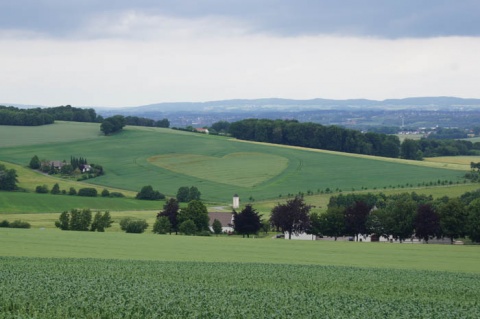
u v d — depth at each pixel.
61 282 57.41
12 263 72.62
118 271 68.19
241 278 66.81
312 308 50.50
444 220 130.88
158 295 52.78
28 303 48.12
